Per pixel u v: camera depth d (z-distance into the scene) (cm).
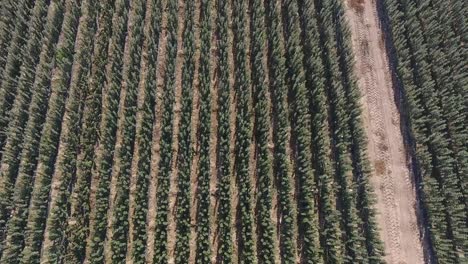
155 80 2367
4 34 2394
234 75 2452
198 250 2144
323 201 2234
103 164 2206
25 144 2212
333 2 2539
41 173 2191
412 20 2522
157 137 2328
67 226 2158
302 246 2211
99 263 2095
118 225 2138
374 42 2620
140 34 2434
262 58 2403
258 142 2323
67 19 2436
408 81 2456
